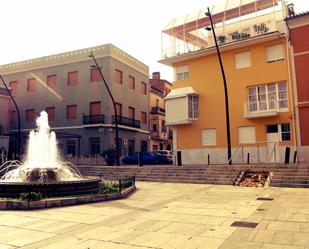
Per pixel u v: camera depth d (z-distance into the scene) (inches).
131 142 1465.3
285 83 914.7
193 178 671.8
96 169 879.7
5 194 422.3
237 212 325.1
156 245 213.2
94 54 1366.9
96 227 269.0
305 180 539.2
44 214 331.6
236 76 1003.9
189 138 1075.3
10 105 1459.2
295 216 296.7
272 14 1008.2
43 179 513.7
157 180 707.4
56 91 1438.2
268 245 207.0
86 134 1331.2
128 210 351.9
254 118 951.0
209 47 1035.3
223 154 1000.2
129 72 1488.7
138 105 1551.4
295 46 832.3
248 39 956.0
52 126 1418.6
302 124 800.9
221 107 1021.2
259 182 584.1
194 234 240.4
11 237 239.9
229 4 1064.2
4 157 1204.5
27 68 1529.3
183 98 1069.8
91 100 1347.2
